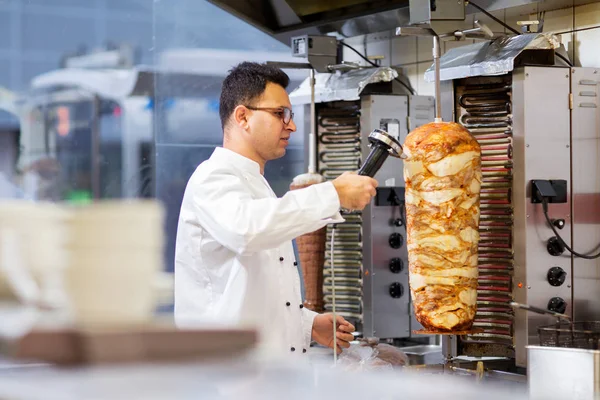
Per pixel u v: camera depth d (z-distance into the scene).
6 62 7.80
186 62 5.42
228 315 2.53
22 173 6.55
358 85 3.43
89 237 1.02
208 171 2.52
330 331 2.74
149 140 5.54
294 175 4.59
